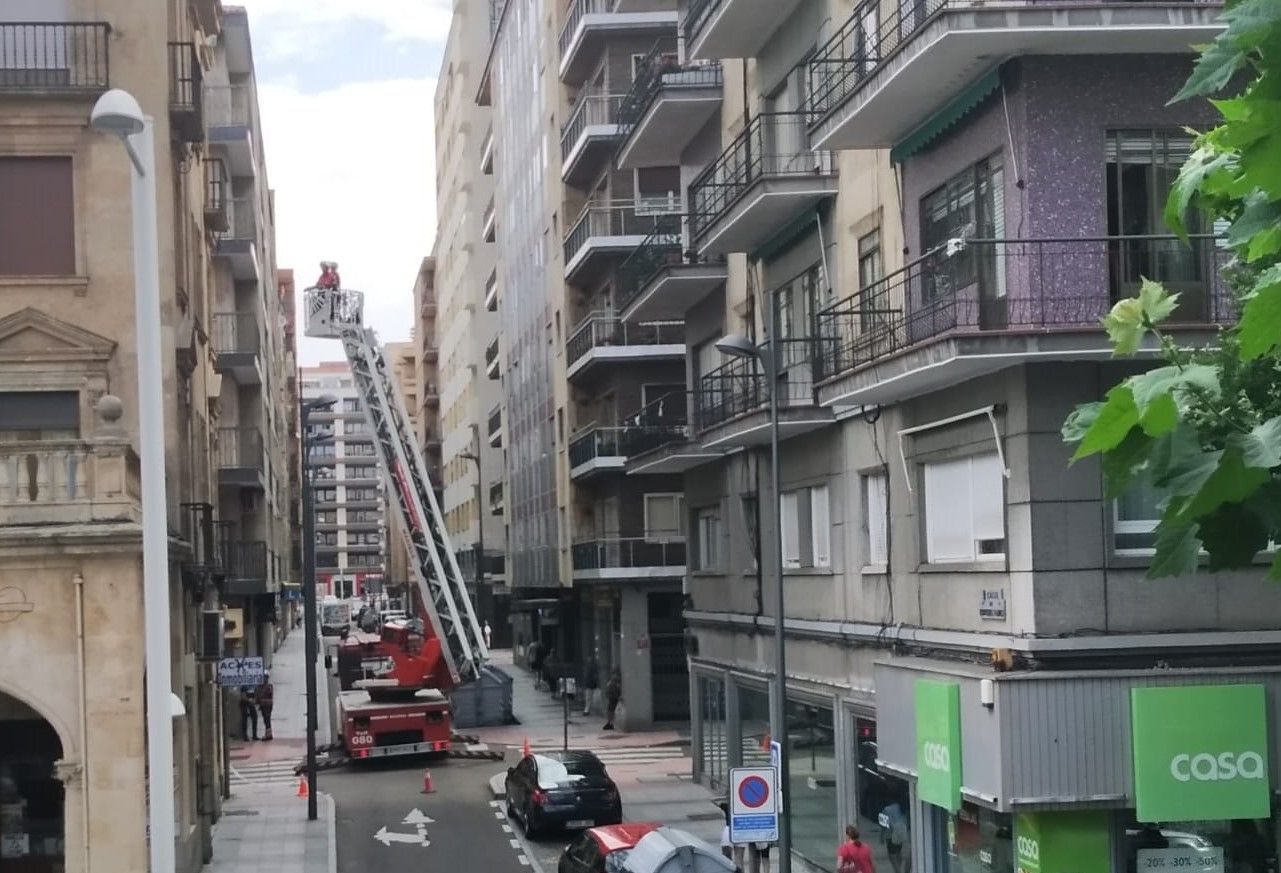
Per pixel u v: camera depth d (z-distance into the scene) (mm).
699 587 30266
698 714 31094
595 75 43969
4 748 19578
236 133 41688
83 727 17875
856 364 18047
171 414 22734
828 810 21734
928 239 17781
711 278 28141
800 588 23125
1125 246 15062
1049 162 15055
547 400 51156
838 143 18562
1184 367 3945
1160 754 14219
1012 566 15273
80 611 17922
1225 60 3338
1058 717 14477
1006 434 15430
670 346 41594
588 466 42438
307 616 29188
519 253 58312
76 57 22562
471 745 38625
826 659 21625
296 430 108938
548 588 51812
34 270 22344
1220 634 14805
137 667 17984
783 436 23078
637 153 33156
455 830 27672
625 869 17672
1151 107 15141
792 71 23109
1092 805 14430
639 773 33375
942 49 14852
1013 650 15047
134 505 18547
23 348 22156
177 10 25031
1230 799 14266
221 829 27641
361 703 37062
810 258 22531
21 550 17797
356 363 38125
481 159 82625
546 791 26125
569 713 46250
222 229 32531
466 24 83438
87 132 22422
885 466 19062
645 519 41750
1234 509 4016
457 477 93250
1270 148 3379
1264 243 3977
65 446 18156
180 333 23672
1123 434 3924
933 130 17141
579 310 47250
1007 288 15453
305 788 31531
